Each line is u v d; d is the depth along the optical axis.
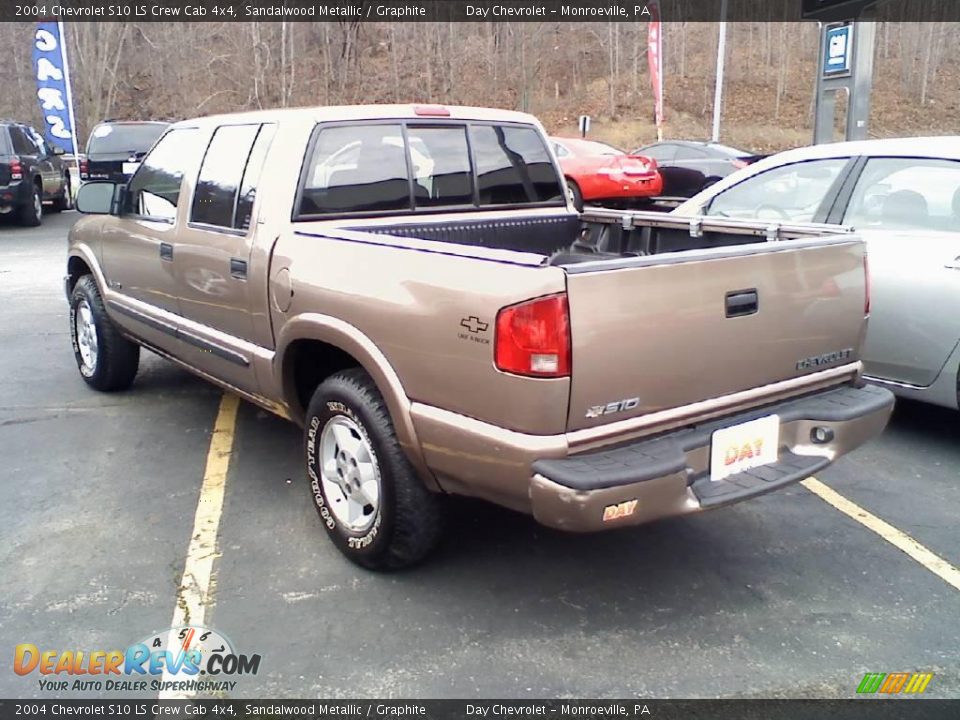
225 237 4.07
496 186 4.60
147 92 30.97
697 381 2.98
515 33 30.75
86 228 5.68
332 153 3.93
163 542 3.78
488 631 3.13
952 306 4.55
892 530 3.89
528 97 28.97
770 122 34.19
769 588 3.42
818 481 4.43
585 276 2.67
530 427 2.72
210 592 3.38
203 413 5.46
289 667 2.93
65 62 21.75
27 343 7.20
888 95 37.28
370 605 3.29
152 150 4.98
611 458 2.77
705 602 3.32
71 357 6.79
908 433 5.08
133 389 5.96
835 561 3.63
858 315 3.48
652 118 33.66
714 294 2.96
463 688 2.83
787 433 3.24
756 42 38.31
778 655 2.99
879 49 40.03
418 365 3.04
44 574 3.50
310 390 3.92
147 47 31.11
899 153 4.99
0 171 14.91
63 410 5.52
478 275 2.83
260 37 29.84
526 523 3.96
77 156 22.33
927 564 3.60
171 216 4.62
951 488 4.33
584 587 3.42
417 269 3.05
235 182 4.10
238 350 4.09
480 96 30.81
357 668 2.92
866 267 3.51
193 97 30.47
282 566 3.58
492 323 2.76
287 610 3.26
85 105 28.80
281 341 3.71
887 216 4.95
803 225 3.80
